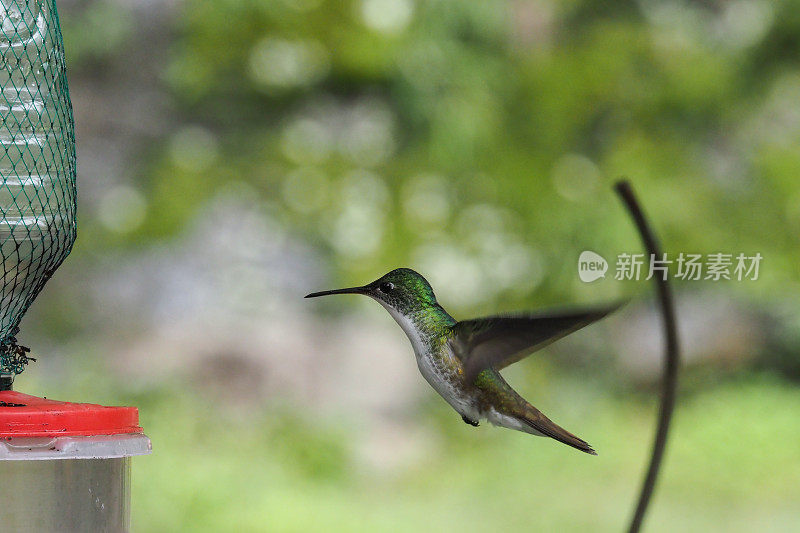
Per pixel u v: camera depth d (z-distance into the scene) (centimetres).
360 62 1507
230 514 1248
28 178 442
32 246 443
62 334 1606
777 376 1941
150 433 1403
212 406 1512
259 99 1579
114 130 1591
